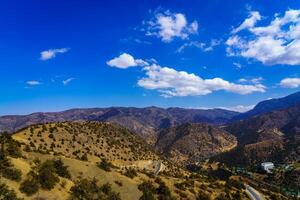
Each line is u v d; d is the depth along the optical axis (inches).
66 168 2476.6
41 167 2126.0
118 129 7234.3
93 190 2298.2
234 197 4512.8
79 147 4987.7
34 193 1809.8
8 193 1621.6
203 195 3804.1
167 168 6107.3
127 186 2945.4
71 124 5866.1
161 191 3196.4
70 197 1999.3
